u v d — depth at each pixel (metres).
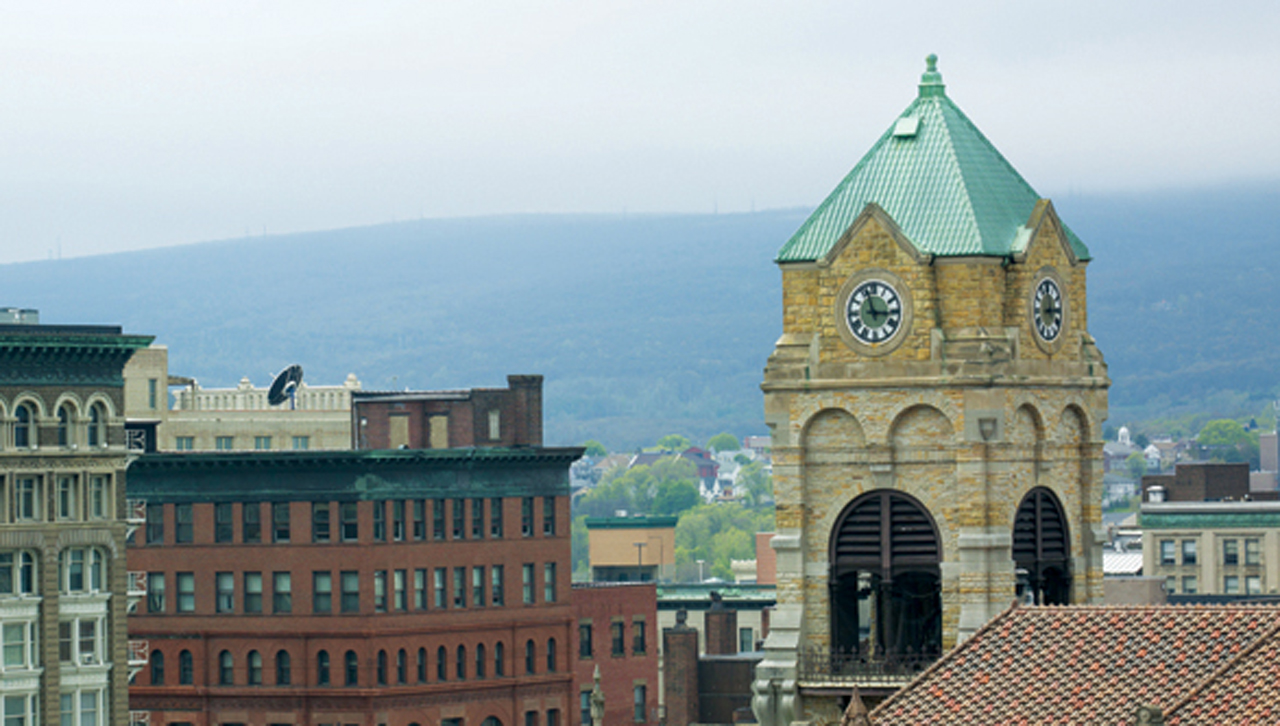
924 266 109.06
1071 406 113.06
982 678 94.88
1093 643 94.38
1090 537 113.69
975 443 108.25
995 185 111.81
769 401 111.62
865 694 109.31
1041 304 111.44
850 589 112.25
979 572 108.38
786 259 111.56
